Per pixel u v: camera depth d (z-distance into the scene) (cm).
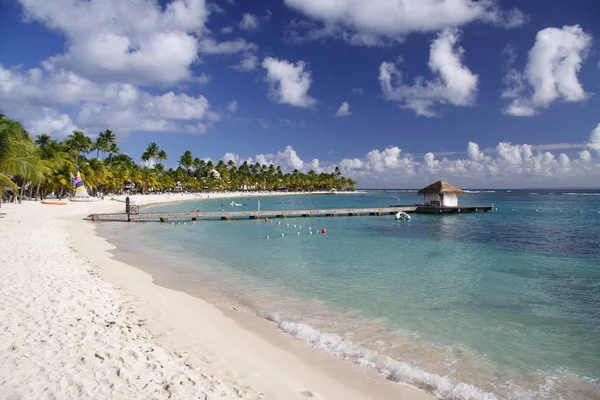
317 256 2161
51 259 1605
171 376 664
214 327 984
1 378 611
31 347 728
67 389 589
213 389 635
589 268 1817
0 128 3095
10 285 1139
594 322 1079
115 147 9356
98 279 1336
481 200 11456
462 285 1489
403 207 5488
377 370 780
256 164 18062
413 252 2309
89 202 6288
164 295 1251
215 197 13012
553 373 789
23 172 3603
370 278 1606
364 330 1009
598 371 797
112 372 654
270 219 4747
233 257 2120
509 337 970
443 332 1001
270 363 789
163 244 2606
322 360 819
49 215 4041
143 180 10662
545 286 1482
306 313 1141
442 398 682
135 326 908
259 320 1066
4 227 2688
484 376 772
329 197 15838
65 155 7050
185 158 13562
